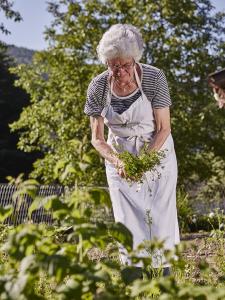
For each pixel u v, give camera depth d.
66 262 1.89
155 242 2.02
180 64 24.64
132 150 4.28
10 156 43.97
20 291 1.82
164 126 4.24
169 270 3.93
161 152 4.17
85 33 24.80
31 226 2.04
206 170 25.39
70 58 24.75
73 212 2.13
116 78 4.07
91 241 2.15
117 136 4.32
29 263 1.87
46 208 2.13
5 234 3.89
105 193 2.17
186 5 24.28
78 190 2.18
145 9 24.58
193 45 24.55
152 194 4.24
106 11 25.12
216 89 4.67
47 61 25.84
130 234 2.08
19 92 47.28
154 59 23.98
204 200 16.97
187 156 24.80
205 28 25.12
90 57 25.09
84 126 23.27
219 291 1.78
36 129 25.50
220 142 25.33
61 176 2.19
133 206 4.24
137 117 4.22
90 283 1.92
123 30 3.95
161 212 4.24
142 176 4.18
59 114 24.53
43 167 23.70
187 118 23.53
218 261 4.04
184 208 13.69
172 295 1.80
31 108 26.53
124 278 2.01
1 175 43.69
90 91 4.30
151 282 1.83
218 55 25.25
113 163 4.16
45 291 3.42
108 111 4.28
